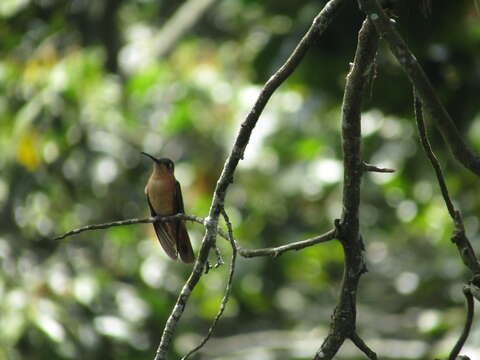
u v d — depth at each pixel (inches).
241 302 569.6
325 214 581.3
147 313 462.3
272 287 571.5
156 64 570.3
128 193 516.4
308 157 545.6
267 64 490.3
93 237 502.0
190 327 548.7
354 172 209.2
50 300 438.6
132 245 506.3
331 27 420.2
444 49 431.2
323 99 508.7
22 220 481.7
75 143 489.4
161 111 560.4
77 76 485.1
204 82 554.9
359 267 212.8
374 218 594.6
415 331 603.2
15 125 470.6
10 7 551.8
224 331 605.0
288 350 593.6
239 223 565.0
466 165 189.3
